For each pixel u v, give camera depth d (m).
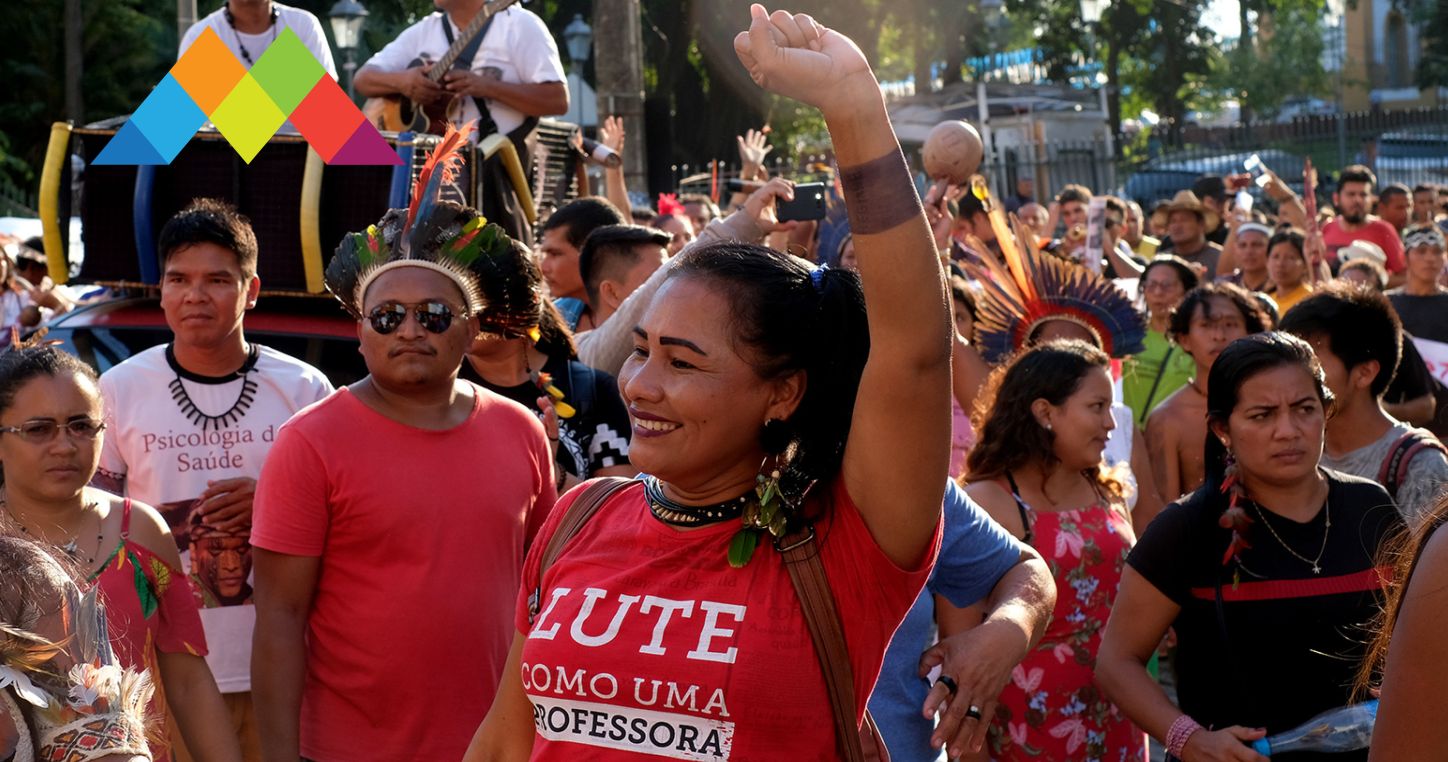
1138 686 3.55
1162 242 12.34
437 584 3.47
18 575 2.26
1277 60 47.00
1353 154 23.50
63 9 23.50
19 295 7.94
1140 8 40.41
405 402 3.56
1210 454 3.57
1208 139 24.89
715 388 2.20
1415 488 4.06
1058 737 4.04
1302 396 3.41
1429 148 23.48
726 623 2.17
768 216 4.32
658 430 2.24
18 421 3.35
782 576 2.19
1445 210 14.39
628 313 4.34
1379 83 53.56
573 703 2.21
